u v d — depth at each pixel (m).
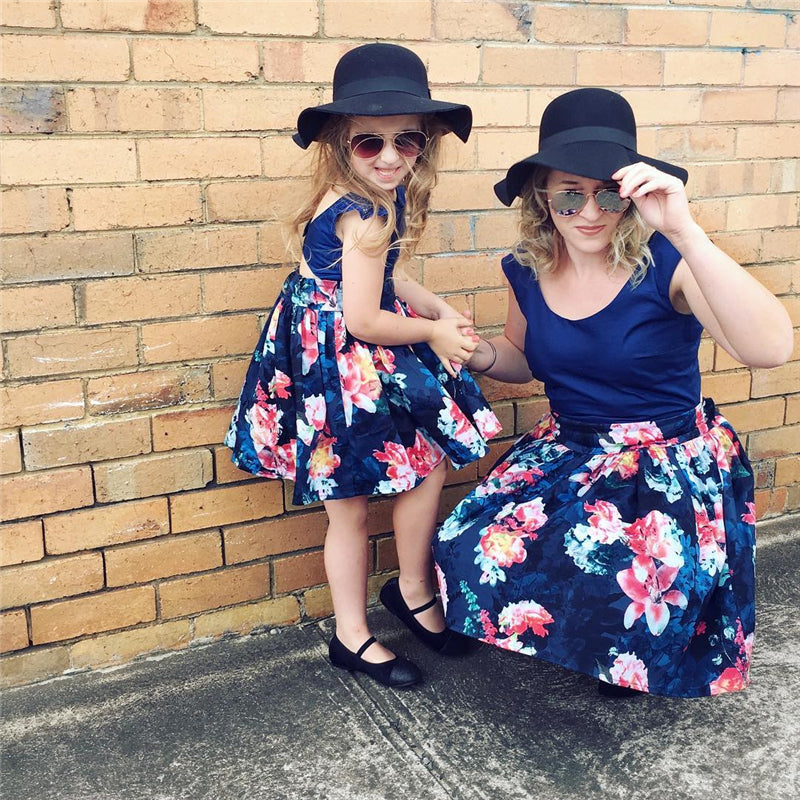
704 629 2.07
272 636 2.61
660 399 2.14
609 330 2.08
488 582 2.03
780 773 2.01
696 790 1.96
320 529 2.63
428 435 2.27
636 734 2.15
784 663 2.43
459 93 2.52
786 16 2.88
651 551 1.97
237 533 2.53
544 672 2.41
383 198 2.07
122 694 2.33
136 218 2.24
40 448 2.26
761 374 3.13
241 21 2.25
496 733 2.16
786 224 3.05
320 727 2.20
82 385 2.27
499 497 2.20
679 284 2.01
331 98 2.39
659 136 2.79
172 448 2.40
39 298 2.19
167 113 2.22
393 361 2.19
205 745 2.13
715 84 2.83
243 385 2.44
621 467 2.09
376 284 2.08
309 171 2.40
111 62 2.14
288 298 2.22
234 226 2.35
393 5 2.39
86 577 2.37
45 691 2.34
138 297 2.28
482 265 2.68
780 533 3.17
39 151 2.12
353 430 2.14
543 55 2.59
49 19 2.07
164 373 2.35
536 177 2.13
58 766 2.06
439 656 2.49
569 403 2.22
